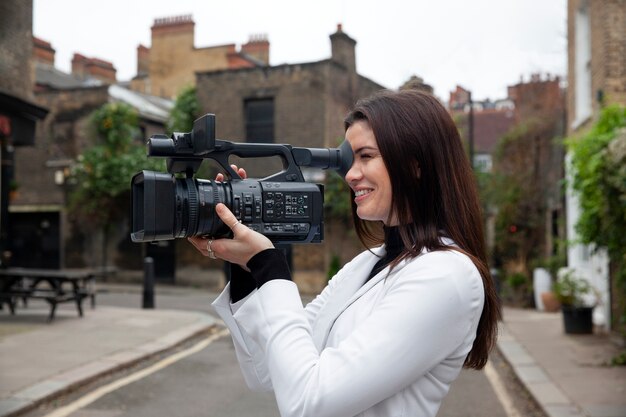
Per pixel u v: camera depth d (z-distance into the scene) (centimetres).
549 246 1747
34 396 567
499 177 1814
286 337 138
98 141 2125
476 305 141
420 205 149
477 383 717
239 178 161
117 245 2139
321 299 184
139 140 2209
